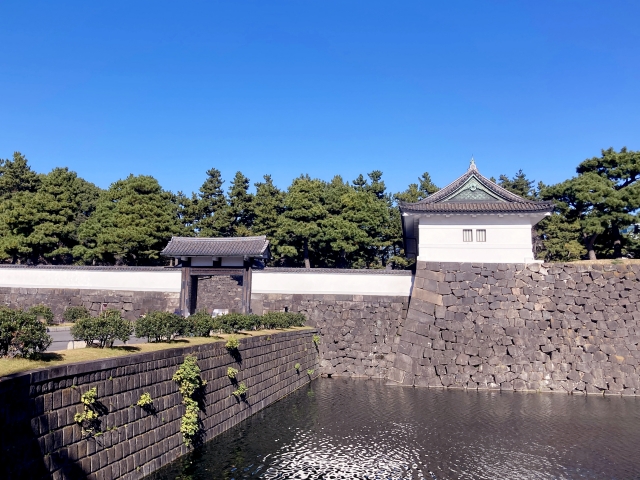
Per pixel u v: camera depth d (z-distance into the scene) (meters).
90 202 66.38
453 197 31.81
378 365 31.39
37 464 9.04
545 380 27.61
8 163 55.72
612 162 40.72
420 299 29.56
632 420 21.14
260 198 57.47
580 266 29.09
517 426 20.05
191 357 15.09
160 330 15.53
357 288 32.56
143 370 12.77
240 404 19.25
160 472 13.20
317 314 32.53
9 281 32.94
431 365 28.47
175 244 31.88
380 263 64.69
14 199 46.22
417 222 31.98
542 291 28.98
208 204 59.41
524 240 29.72
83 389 10.51
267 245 31.67
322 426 19.42
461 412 22.25
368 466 15.16
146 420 12.77
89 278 32.75
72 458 9.98
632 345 27.67
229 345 18.09
